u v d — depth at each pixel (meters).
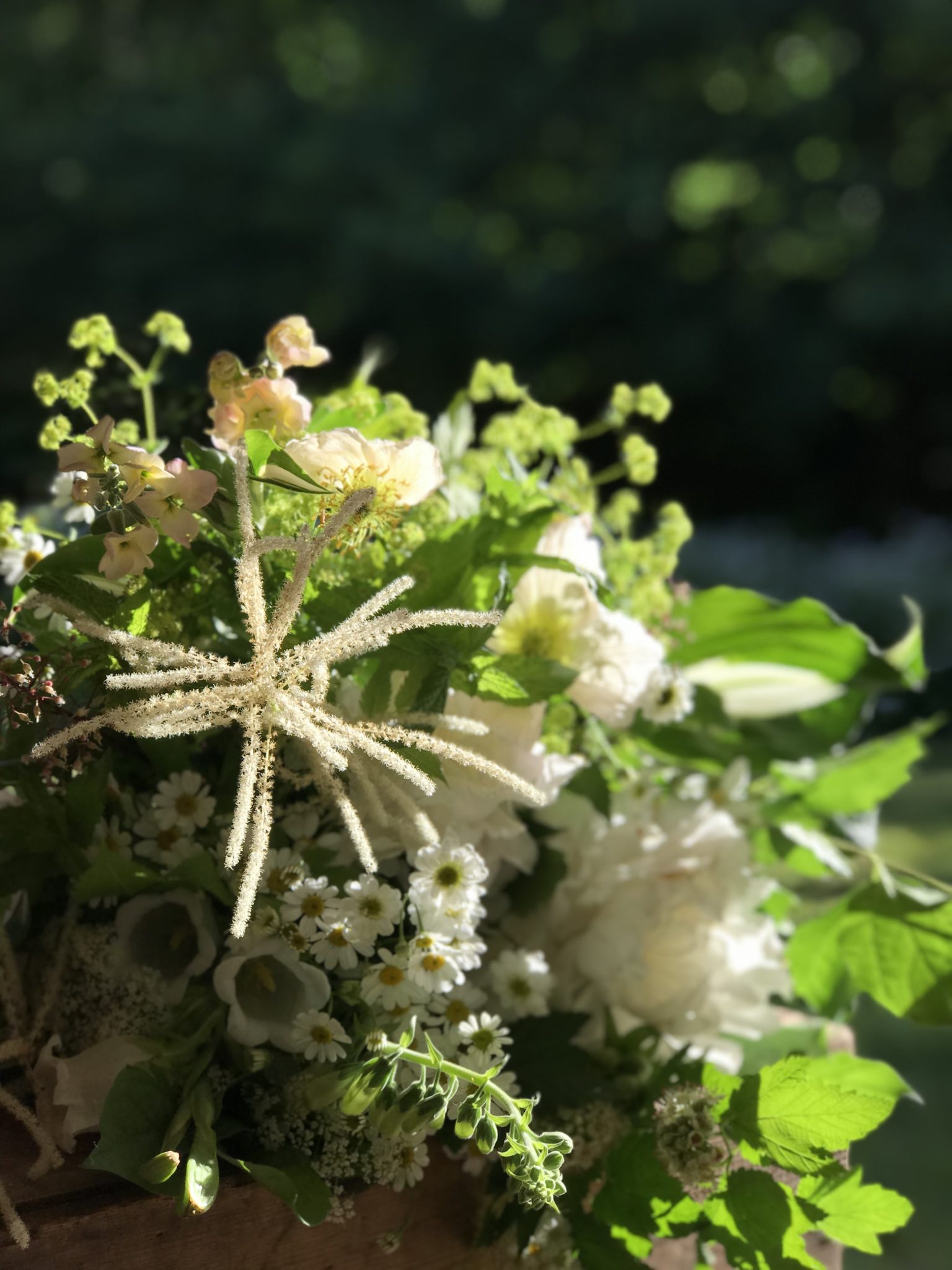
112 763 0.52
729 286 5.66
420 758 0.49
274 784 0.51
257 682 0.44
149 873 0.49
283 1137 0.48
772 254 5.70
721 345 5.55
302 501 0.50
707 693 0.68
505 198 5.67
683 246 5.71
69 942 0.52
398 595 0.47
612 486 4.47
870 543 5.29
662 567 0.64
